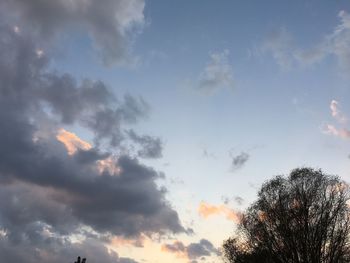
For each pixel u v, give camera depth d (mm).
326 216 82812
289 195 86125
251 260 86188
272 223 85500
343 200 84625
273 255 83438
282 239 83562
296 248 81875
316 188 85562
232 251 89250
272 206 86625
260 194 88875
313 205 83938
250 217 88625
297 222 83375
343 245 81062
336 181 86500
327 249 81188
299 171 87875
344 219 83250
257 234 86688
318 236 81688
